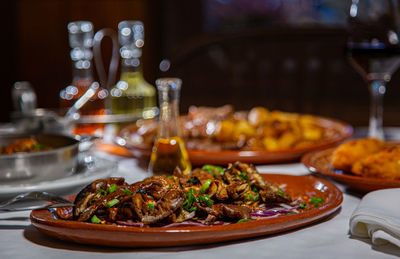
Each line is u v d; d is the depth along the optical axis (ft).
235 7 10.23
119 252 2.65
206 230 2.61
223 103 8.55
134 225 2.79
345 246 2.70
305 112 7.98
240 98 8.41
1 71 11.03
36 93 11.14
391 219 2.68
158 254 2.61
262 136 4.39
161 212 2.78
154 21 10.31
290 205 3.09
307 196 3.22
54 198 3.04
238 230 2.67
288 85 8.11
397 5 4.08
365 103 7.72
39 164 3.42
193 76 8.71
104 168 3.56
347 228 2.95
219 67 8.57
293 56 8.07
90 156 3.81
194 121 4.65
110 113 5.17
